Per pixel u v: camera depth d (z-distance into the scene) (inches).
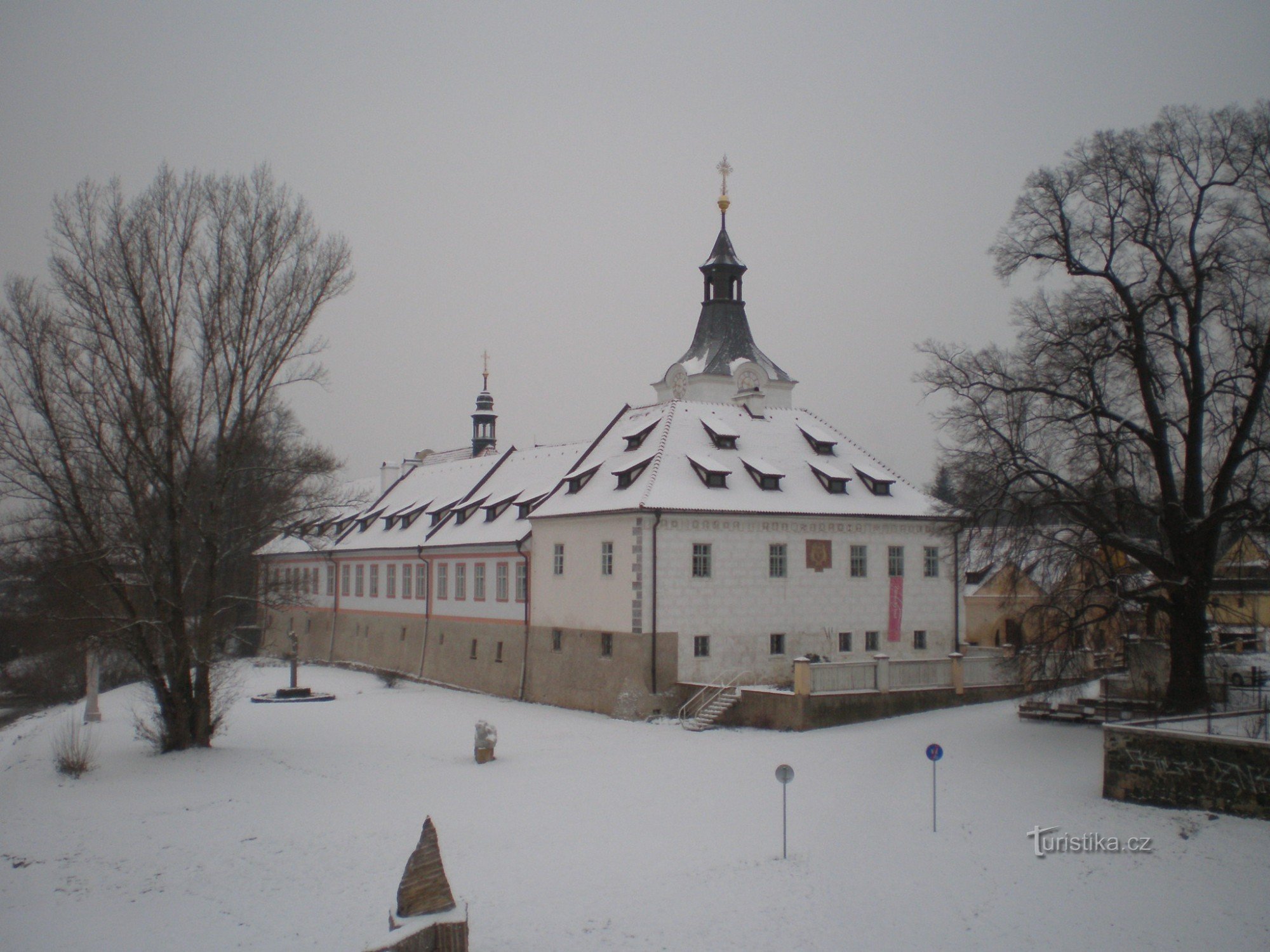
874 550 1737.2
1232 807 837.2
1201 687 1151.0
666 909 705.6
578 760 1229.7
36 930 727.1
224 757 1266.0
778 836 866.8
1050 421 1224.8
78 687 2295.8
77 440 1222.3
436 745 1370.6
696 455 1679.4
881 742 1244.5
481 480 2289.6
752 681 1599.4
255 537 1349.7
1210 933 642.8
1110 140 1202.6
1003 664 1328.7
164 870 852.0
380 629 2383.1
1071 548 1179.9
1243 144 1140.5
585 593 1663.4
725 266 2335.1
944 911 690.2
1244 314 1150.3
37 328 1217.4
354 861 845.2
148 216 1256.2
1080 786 967.6
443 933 565.3
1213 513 1125.7
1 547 1250.6
